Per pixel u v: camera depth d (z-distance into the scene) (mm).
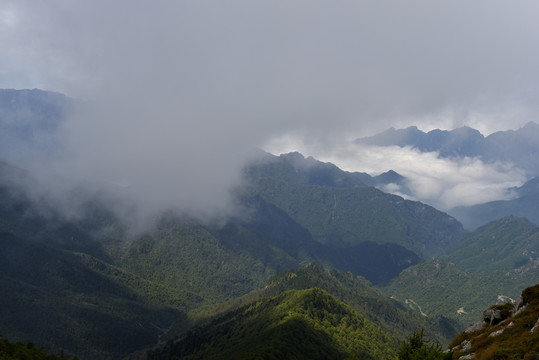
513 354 77812
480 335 100875
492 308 107438
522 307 98688
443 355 85000
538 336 79188
